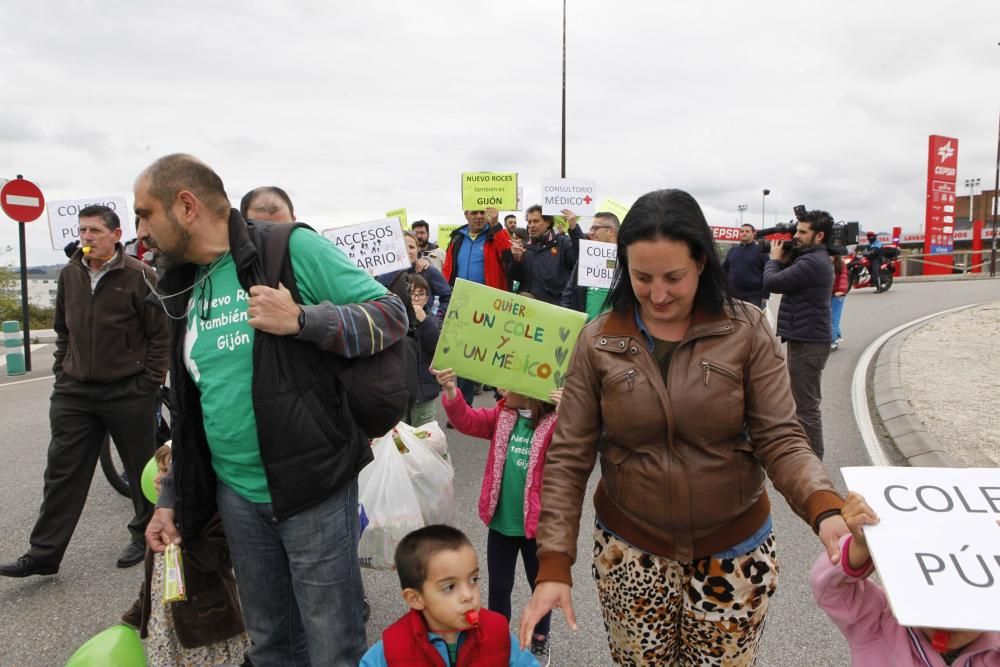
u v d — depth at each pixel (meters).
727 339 1.79
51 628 3.42
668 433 1.78
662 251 1.66
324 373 2.07
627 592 1.94
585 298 7.00
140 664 2.49
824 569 1.79
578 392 1.96
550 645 3.16
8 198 11.11
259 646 2.33
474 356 2.99
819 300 5.06
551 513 1.90
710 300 1.78
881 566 1.46
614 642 2.05
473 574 1.94
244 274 2.04
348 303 2.13
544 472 1.99
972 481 1.59
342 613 2.19
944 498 1.56
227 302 2.07
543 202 10.10
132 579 3.94
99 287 3.90
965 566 1.44
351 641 2.22
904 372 8.23
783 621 3.26
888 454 5.55
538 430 2.86
